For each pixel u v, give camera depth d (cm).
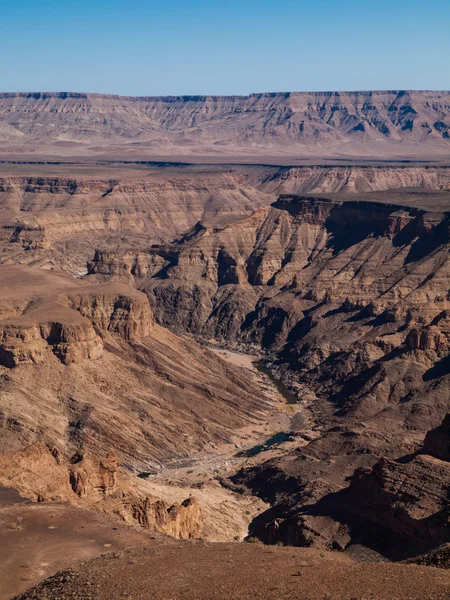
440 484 11619
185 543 8050
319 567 6569
